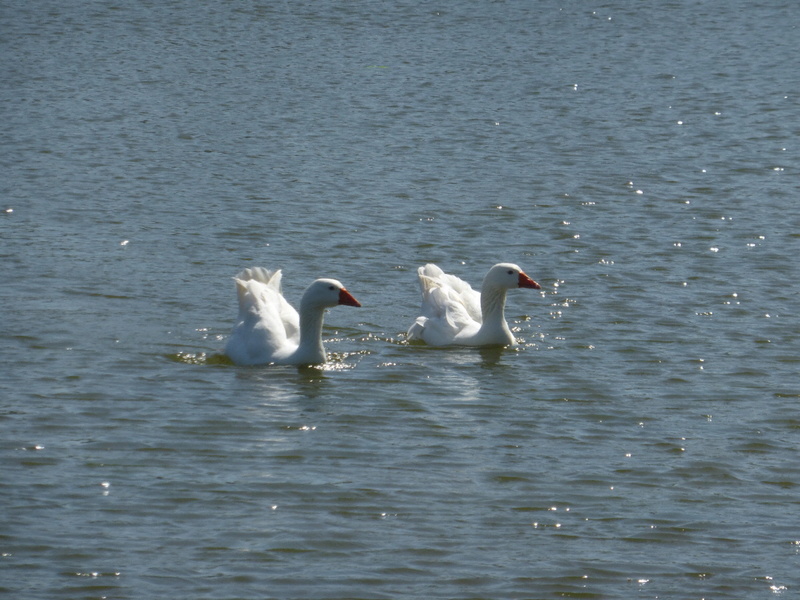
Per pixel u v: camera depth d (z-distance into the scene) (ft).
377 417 48.52
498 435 46.83
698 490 42.16
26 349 55.11
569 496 41.50
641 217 82.12
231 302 63.72
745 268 70.38
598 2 198.29
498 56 152.76
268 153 101.09
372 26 174.50
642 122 115.85
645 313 62.59
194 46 157.07
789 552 37.88
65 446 44.55
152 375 52.75
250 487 41.55
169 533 38.09
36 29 167.02
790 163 98.99
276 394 50.98
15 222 77.82
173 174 92.99
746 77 139.85
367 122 114.73
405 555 37.17
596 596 35.12
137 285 65.62
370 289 67.15
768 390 51.88
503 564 36.78
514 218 81.76
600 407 49.96
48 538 37.45
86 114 115.34
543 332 60.08
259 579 35.47
